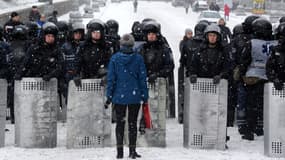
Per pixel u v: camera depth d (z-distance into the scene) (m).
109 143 12.90
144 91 11.38
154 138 12.84
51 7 58.78
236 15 88.44
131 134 11.55
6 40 18.12
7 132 14.84
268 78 12.23
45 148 12.74
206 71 12.75
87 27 13.16
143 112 11.77
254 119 13.95
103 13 88.81
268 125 12.09
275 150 12.05
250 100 13.85
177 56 34.75
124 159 11.50
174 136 14.47
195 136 12.68
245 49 13.70
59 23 16.69
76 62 12.95
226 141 13.07
